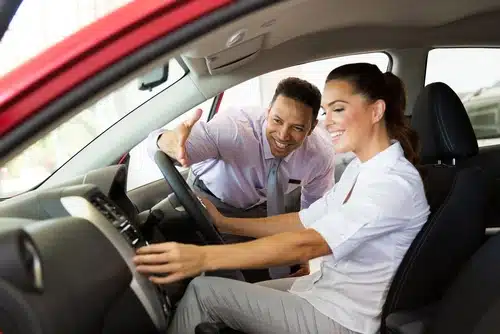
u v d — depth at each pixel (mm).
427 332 1461
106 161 2322
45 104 747
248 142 2438
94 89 761
